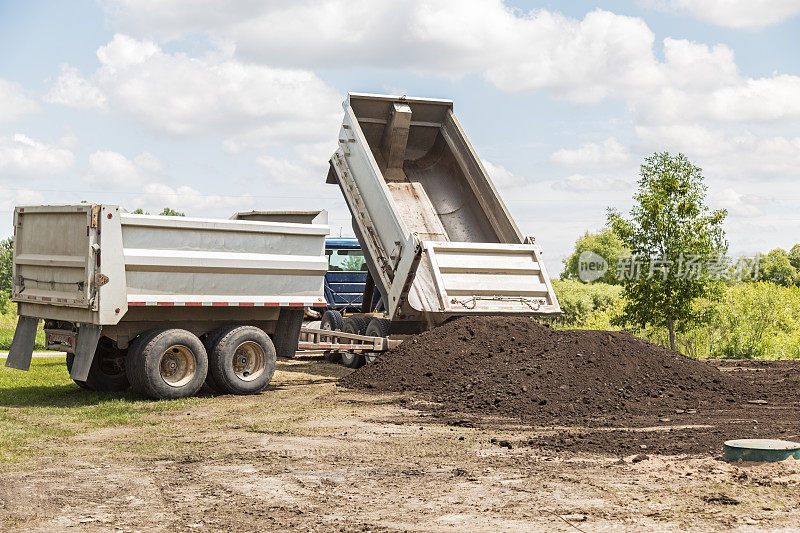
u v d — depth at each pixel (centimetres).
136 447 781
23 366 1195
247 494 591
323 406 1050
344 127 1526
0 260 7056
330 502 564
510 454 729
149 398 1129
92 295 1063
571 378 1073
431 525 504
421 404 1044
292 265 1240
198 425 919
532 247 1386
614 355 1139
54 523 518
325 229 1273
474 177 1560
